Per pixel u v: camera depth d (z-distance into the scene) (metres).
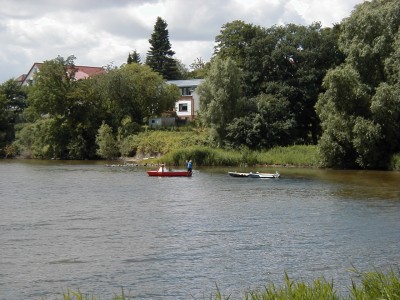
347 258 24.05
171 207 39.91
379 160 70.12
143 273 22.02
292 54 93.94
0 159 107.94
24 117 124.31
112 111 110.62
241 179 61.50
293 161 79.19
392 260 23.62
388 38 69.25
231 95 89.25
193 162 81.75
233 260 23.94
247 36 101.94
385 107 65.44
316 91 93.12
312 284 19.98
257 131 85.25
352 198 43.53
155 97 116.62
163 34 176.88
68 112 108.62
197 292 19.59
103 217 35.41
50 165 88.31
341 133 69.81
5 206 40.66
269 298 14.15
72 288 20.17
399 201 41.38
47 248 26.42
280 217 34.81
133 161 95.50
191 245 26.91
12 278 21.41
